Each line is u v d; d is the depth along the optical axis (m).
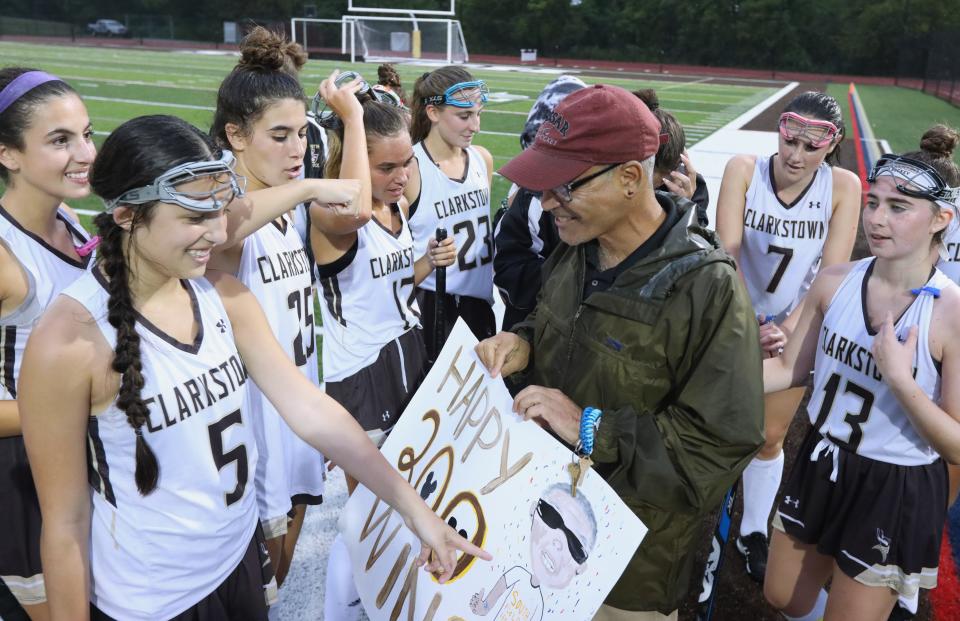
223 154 1.46
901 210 1.99
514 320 3.25
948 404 1.98
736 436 1.64
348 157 2.47
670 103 22.70
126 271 1.46
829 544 2.26
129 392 1.44
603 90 1.65
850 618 2.22
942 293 2.02
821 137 2.98
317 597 2.85
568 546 1.70
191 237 1.42
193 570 1.63
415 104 3.50
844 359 2.21
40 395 1.42
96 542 1.57
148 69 26.56
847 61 44.25
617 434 1.69
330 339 2.84
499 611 1.76
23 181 2.11
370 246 2.78
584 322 1.80
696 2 45.47
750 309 1.69
